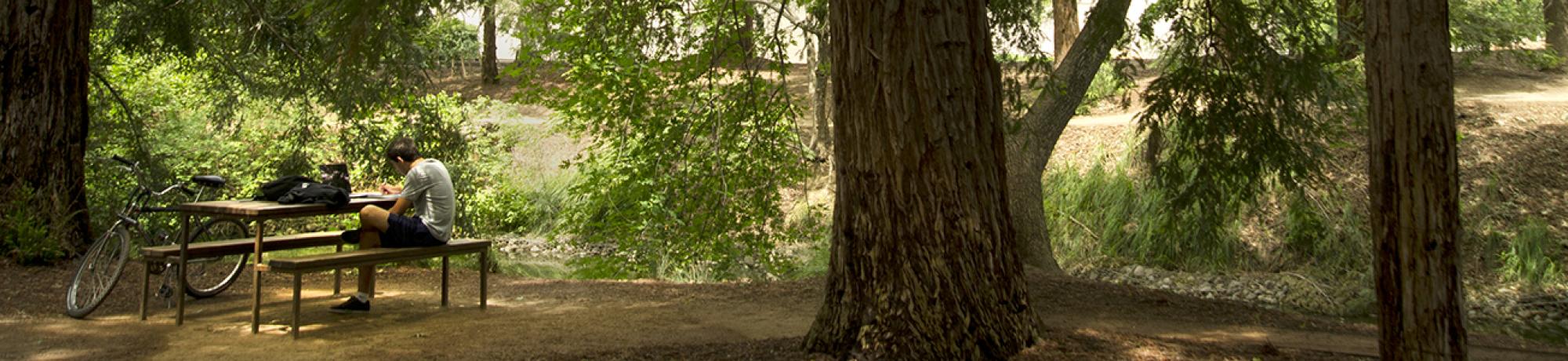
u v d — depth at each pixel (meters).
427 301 7.04
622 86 10.48
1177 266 14.02
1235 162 8.12
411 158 6.45
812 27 8.76
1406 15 3.69
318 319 6.16
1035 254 11.54
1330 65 8.31
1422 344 3.71
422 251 6.20
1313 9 7.86
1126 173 15.83
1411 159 3.70
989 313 4.55
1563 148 14.93
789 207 16.91
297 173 12.83
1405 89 3.70
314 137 13.38
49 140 8.42
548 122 19.42
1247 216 14.28
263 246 6.23
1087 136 18.08
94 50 11.98
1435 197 3.67
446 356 5.02
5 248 7.90
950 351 4.43
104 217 10.72
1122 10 8.17
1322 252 13.43
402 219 6.17
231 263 7.57
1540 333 9.94
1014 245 4.82
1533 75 19.91
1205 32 7.88
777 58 8.82
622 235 11.39
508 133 18.64
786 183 10.33
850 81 4.62
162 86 14.98
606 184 11.42
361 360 4.91
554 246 16.02
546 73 11.09
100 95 12.42
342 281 8.03
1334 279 12.91
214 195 7.33
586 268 12.52
